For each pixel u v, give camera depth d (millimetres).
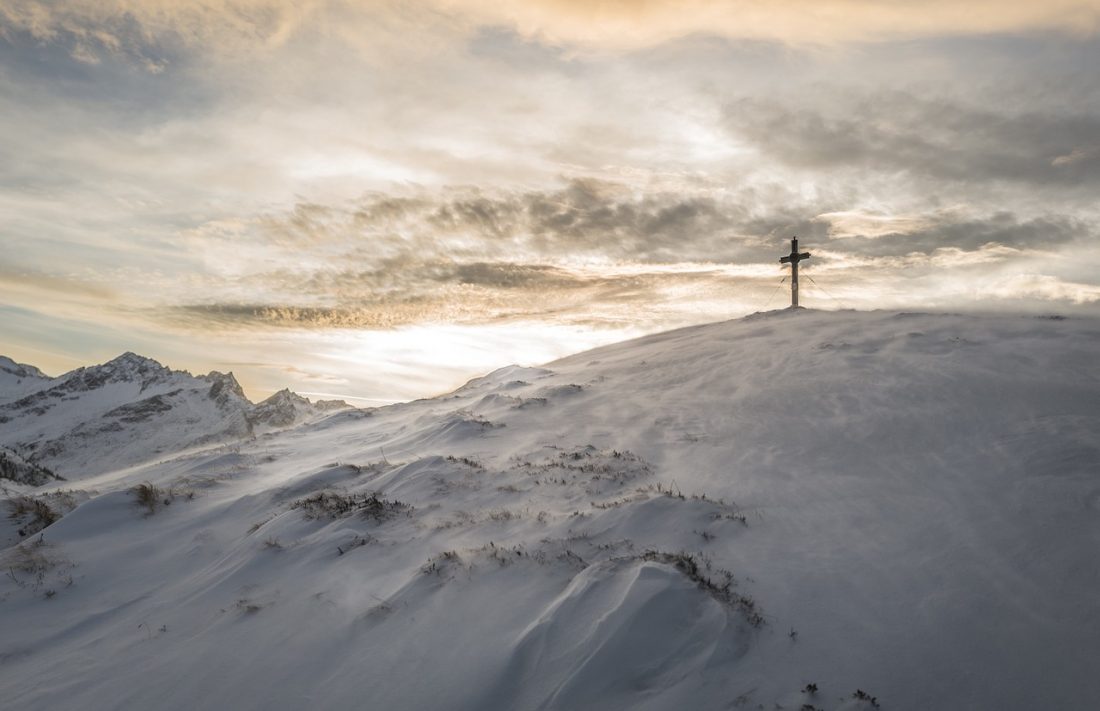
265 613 9336
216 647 8578
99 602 10938
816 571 8898
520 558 9836
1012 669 6805
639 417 21188
